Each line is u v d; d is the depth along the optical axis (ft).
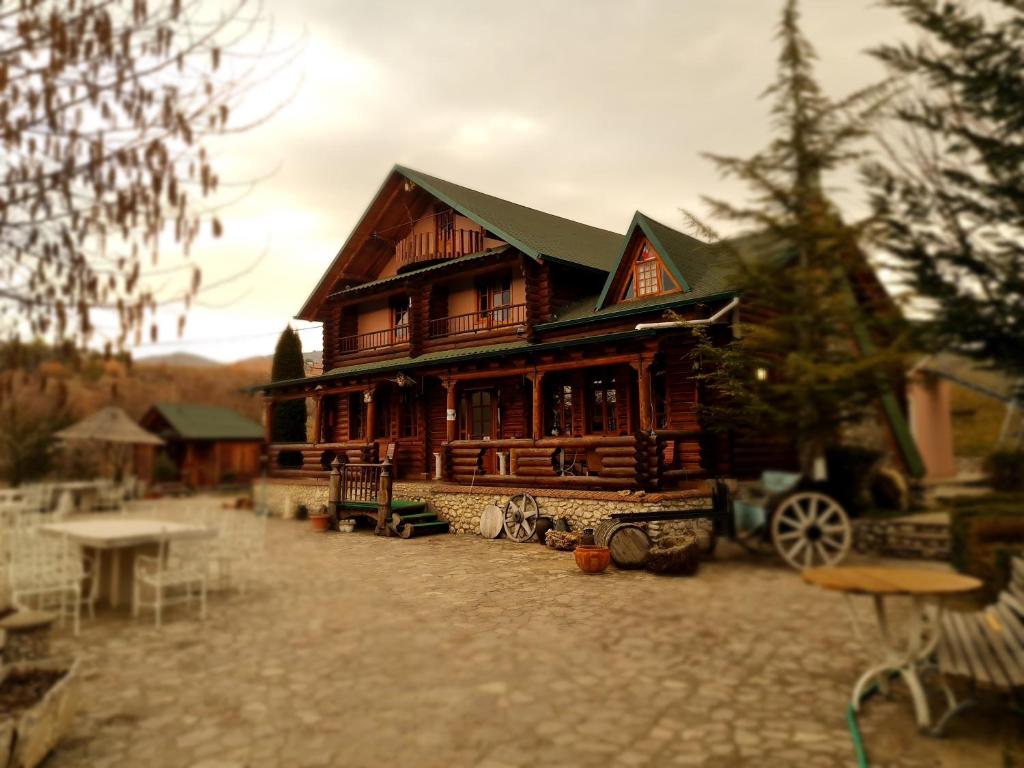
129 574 29.30
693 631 21.47
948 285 13.28
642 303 51.03
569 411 58.75
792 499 26.48
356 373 66.23
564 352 48.67
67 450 97.66
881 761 13.21
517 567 36.29
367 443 65.46
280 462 78.64
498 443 51.72
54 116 10.63
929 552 23.75
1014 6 13.00
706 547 32.45
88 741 15.46
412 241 71.20
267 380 80.23
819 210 16.29
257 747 15.05
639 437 42.11
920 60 13.61
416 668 20.04
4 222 10.53
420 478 68.23
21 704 15.42
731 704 16.31
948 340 13.58
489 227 60.39
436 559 39.50
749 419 29.17
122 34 10.94
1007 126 13.10
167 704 17.60
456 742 15.05
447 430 57.72
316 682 19.10
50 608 28.58
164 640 23.39
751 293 18.72
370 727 15.98
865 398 17.13
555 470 51.90
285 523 61.41
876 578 15.07
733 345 34.76
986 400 25.16
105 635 24.13
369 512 52.90
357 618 25.93
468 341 64.23
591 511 43.70
